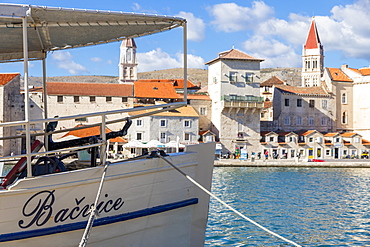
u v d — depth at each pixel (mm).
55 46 10195
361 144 85500
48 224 7551
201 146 9633
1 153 65438
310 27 132500
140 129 71125
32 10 7523
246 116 80250
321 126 90125
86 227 7312
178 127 73312
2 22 7938
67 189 7660
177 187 9102
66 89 72312
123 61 120562
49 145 9398
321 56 130500
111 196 8148
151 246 8828
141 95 74938
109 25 8727
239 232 18969
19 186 7230
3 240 7133
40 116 69750
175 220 9164
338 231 19703
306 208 26172
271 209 25562
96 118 72125
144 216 8602
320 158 82375
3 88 66062
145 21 8797
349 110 93062
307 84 130750
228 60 79875
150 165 8633
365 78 91438
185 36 9211
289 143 81438
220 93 79312
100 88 74062
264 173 53375
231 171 56469
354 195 32562
